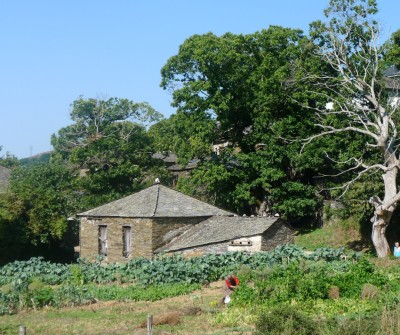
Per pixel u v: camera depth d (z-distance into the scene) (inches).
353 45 2107.5
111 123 3326.8
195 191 2458.2
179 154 2411.4
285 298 992.2
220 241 1676.9
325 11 2003.0
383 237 1854.1
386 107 1916.8
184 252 1711.4
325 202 2410.2
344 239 2225.6
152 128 3545.8
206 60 2290.8
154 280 1341.0
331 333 718.5
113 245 1856.5
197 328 906.7
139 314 1046.4
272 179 2315.5
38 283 1257.4
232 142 2475.4
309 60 2228.1
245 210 2527.1
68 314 1075.9
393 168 1836.9
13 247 2151.8
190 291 1268.5
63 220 2231.8
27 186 2236.7
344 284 1042.1
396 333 703.1
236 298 1023.6
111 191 2738.7
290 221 2500.0
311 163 2263.8
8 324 989.8
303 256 1512.1
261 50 2412.6
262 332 751.7
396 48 2074.3
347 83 2086.6
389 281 1109.7
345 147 2215.8
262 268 1365.7
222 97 2304.4
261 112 2333.9
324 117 2306.8
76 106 3474.4
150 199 1871.3
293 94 2249.0
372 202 1862.7
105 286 1353.3
